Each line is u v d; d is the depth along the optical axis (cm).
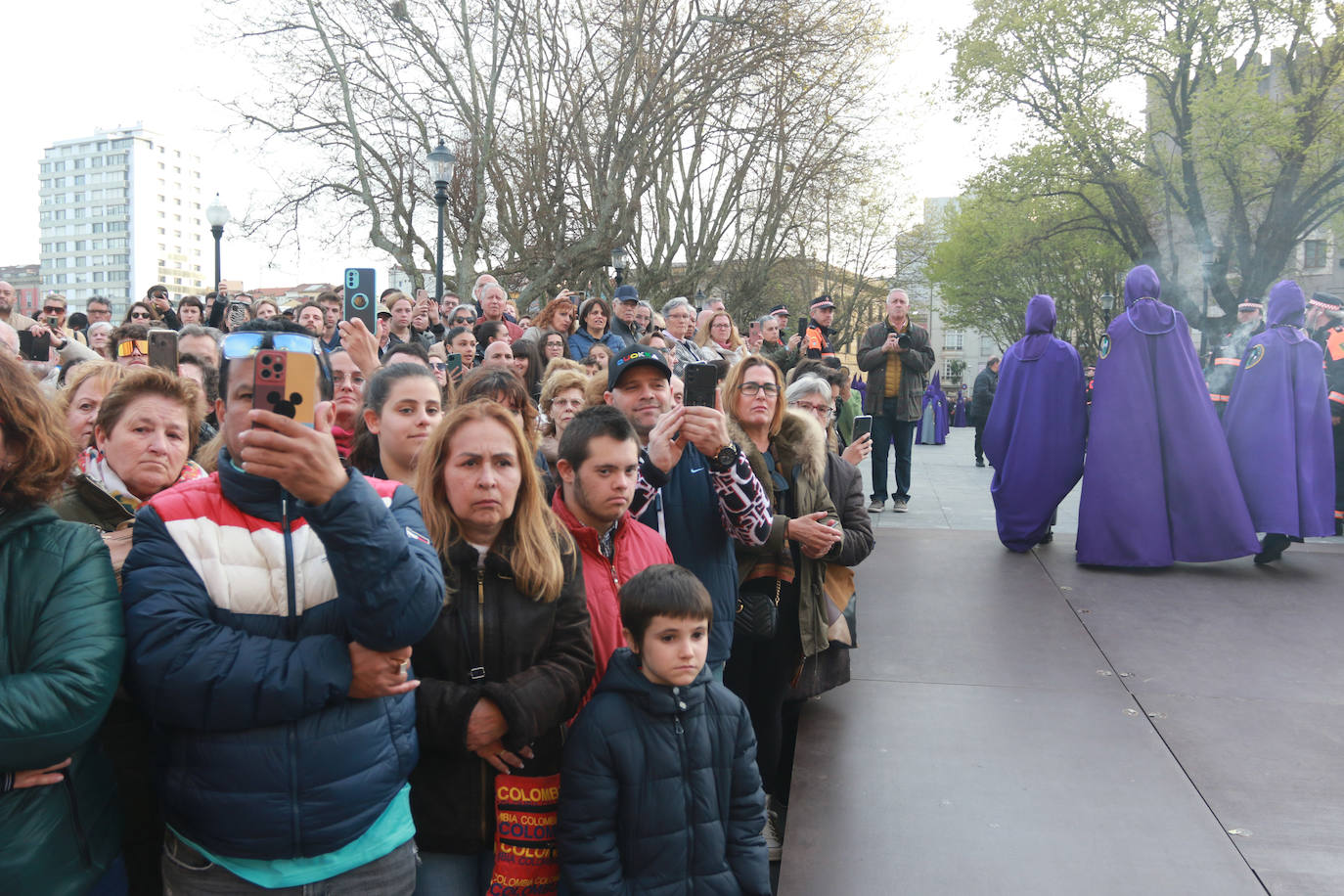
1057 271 3453
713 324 803
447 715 215
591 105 2050
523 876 236
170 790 185
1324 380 636
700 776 237
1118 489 617
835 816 317
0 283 698
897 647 475
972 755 360
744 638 360
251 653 178
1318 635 488
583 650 236
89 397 288
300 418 161
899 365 874
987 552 671
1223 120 2223
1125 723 387
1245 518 609
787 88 2194
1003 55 2473
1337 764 350
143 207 16400
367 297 437
